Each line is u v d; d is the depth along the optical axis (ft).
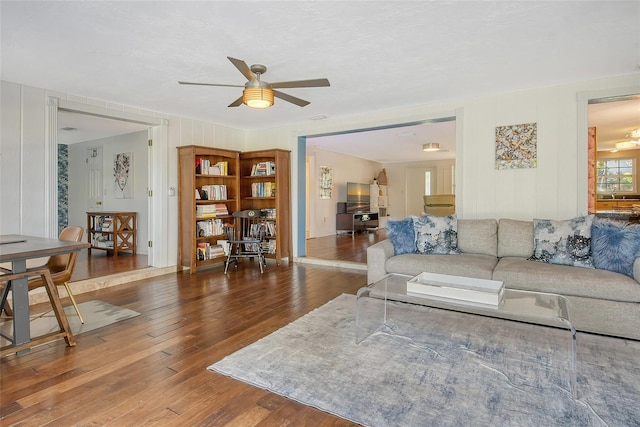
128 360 7.45
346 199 33.24
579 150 12.02
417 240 12.59
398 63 10.37
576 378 6.55
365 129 16.78
